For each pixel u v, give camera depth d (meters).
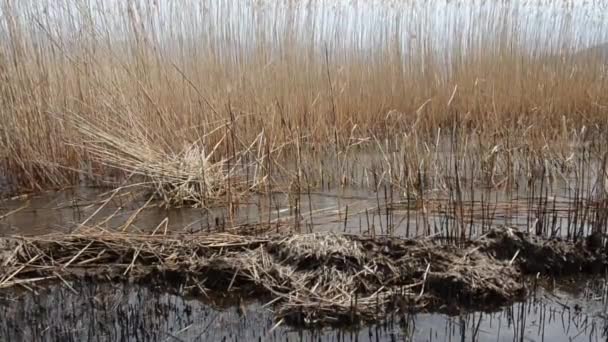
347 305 3.25
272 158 5.49
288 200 4.87
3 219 4.54
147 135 5.30
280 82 6.11
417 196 4.61
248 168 5.20
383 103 6.65
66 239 4.03
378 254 3.69
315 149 5.81
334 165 5.62
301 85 6.26
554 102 6.79
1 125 5.11
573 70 7.24
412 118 6.62
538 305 3.31
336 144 5.63
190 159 5.05
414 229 4.20
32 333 3.16
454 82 6.95
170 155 5.25
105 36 5.39
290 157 5.76
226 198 4.89
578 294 3.43
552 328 3.08
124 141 5.11
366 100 6.65
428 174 5.07
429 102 6.81
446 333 3.08
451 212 4.36
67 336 3.13
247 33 5.98
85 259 3.90
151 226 4.38
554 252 3.69
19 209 4.74
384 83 6.87
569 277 3.62
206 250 3.88
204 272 3.65
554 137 5.80
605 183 4.55
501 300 3.34
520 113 6.72
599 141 5.72
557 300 3.37
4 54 5.06
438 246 3.78
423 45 7.12
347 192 5.07
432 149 5.52
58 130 5.29
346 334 3.10
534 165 5.12
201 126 5.56
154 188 5.05
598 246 3.78
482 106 6.68
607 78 7.35
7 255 3.81
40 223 4.45
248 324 3.21
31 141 5.18
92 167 5.41
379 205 4.59
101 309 3.41
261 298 3.45
